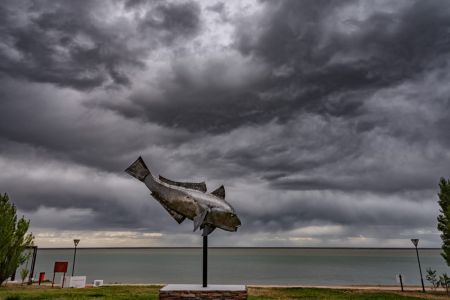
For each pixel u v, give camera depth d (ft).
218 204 35.65
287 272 269.44
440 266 372.79
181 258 652.48
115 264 403.34
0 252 70.33
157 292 68.18
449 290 89.10
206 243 35.83
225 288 34.12
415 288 99.25
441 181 74.49
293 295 69.31
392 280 191.31
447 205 72.74
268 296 66.64
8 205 74.59
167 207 36.32
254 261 508.94
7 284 80.74
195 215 35.06
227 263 437.17
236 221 35.94
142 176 36.55
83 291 67.31
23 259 76.64
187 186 36.68
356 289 87.45
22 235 75.20
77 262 447.01
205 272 35.37
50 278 166.71
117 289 73.41
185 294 32.89
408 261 521.24
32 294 59.00
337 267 347.15
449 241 71.77
